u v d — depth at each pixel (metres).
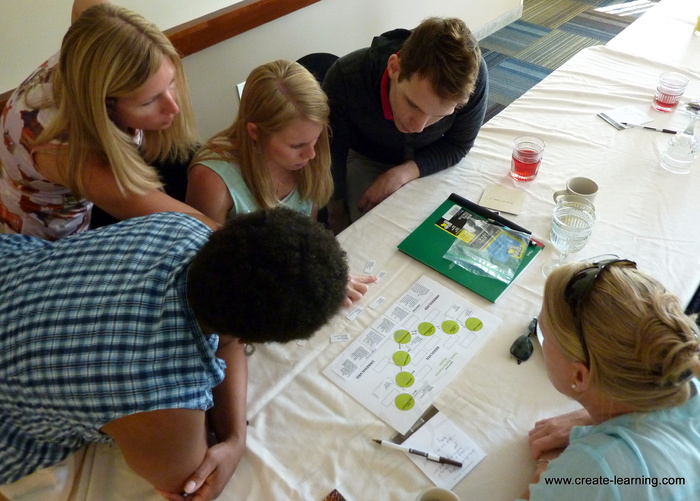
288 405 0.99
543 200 1.41
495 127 1.70
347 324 1.13
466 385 1.00
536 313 1.13
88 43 1.02
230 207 1.42
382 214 1.41
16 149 1.21
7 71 1.70
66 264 0.79
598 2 4.05
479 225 1.34
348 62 1.60
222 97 2.41
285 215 0.68
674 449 0.69
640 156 1.53
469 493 0.85
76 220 1.41
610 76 1.87
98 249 0.81
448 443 0.92
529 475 0.87
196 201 1.38
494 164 1.56
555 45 3.57
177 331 0.73
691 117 1.64
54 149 1.14
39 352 0.71
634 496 0.67
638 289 0.68
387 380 1.02
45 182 1.25
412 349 1.08
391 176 1.55
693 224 1.30
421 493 0.77
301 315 0.63
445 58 1.23
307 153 1.33
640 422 0.72
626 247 1.26
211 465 0.85
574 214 1.28
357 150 1.91
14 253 0.88
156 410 0.71
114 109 1.13
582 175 1.48
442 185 1.50
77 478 0.92
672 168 1.47
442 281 1.22
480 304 1.16
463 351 1.06
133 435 0.73
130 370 0.70
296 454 0.92
